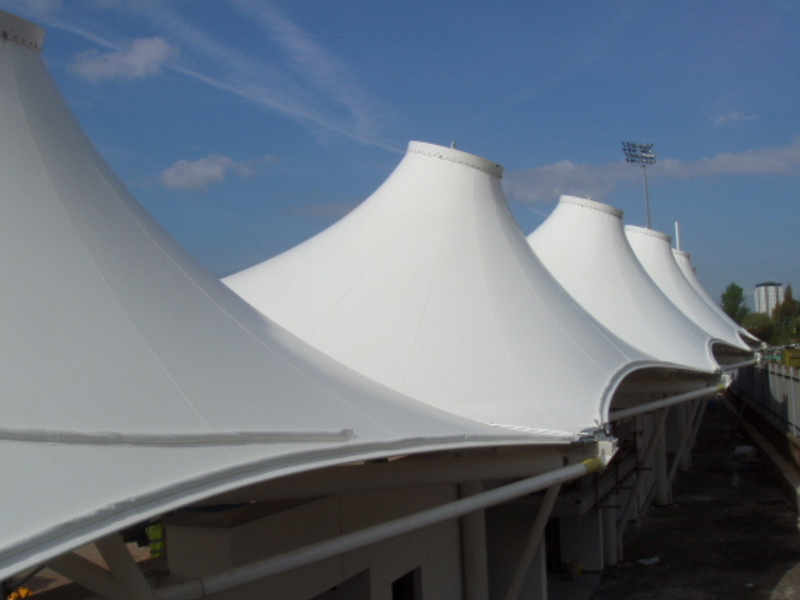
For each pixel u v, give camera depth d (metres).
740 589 17.94
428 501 12.68
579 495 17.58
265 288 15.72
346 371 9.73
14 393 5.53
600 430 12.08
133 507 4.89
